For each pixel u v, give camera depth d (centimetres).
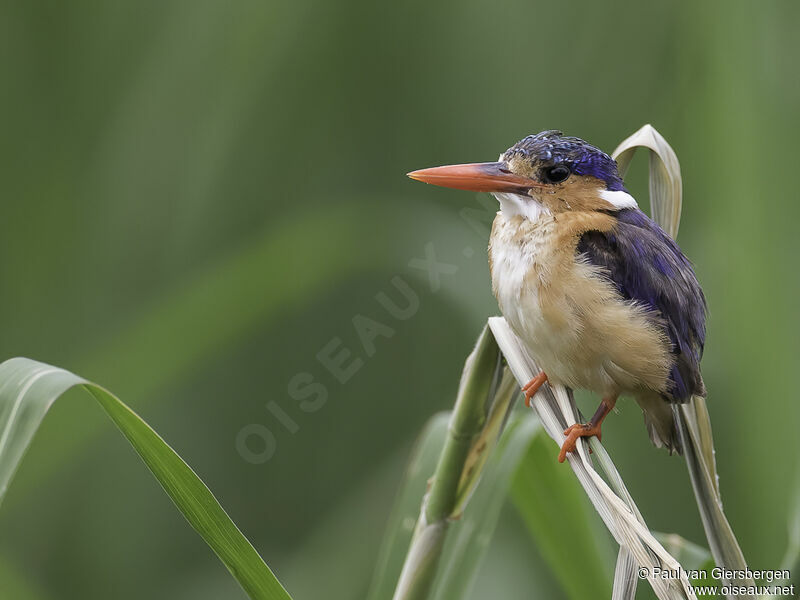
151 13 1012
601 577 699
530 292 656
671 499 948
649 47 1045
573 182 691
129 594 966
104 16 1009
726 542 607
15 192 987
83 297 992
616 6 1048
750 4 908
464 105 1059
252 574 480
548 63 1049
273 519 1022
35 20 995
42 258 988
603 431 940
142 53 1015
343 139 1065
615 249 662
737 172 916
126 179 1009
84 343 984
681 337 662
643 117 1047
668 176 667
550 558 710
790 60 902
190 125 1019
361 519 971
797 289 891
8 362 452
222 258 966
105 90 1012
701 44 1012
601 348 640
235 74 1023
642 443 955
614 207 694
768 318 895
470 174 700
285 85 1049
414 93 1068
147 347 884
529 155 698
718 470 952
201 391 1037
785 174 895
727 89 925
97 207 1006
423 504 587
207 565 998
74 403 883
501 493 642
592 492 558
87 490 985
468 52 1059
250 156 1042
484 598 945
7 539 948
